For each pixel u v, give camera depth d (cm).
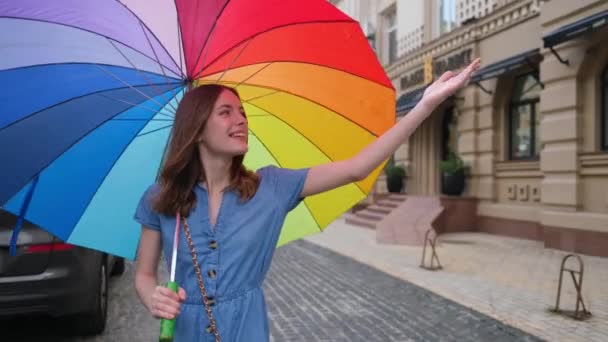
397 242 1089
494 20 1187
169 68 180
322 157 202
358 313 534
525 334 457
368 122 184
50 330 464
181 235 156
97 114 181
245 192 158
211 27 166
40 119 172
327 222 212
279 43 175
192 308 151
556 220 948
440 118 1549
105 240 190
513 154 1219
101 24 162
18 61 159
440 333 465
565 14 923
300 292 632
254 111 198
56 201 181
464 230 1270
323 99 187
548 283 669
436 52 1416
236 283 153
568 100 940
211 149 160
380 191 1797
